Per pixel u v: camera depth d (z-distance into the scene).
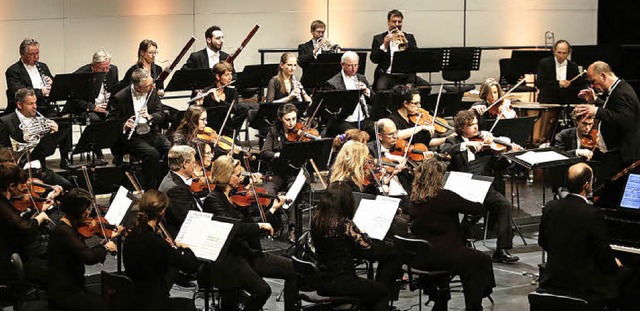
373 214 9.10
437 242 9.21
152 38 17.94
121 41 17.70
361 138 11.21
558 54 16.89
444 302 9.37
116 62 17.72
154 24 17.94
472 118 11.79
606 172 11.45
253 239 9.35
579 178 8.45
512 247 11.89
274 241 11.91
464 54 16.94
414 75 16.59
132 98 13.45
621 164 11.34
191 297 10.48
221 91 14.44
